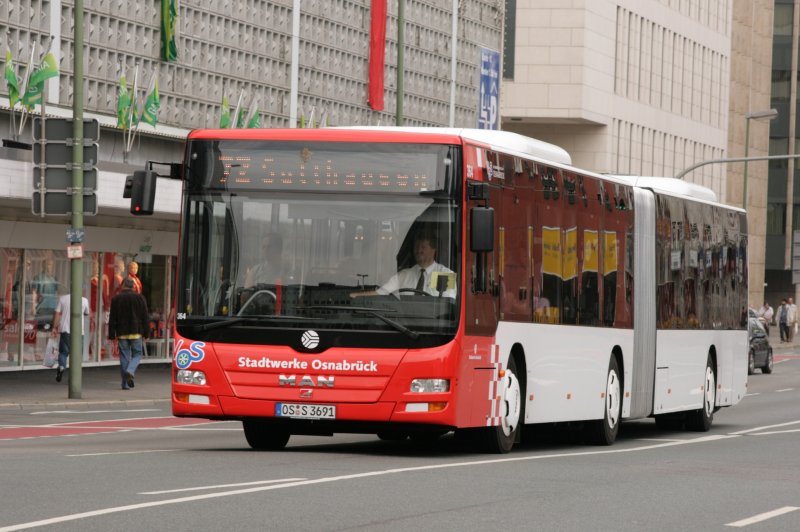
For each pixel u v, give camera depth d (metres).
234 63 57.12
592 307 31.58
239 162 25.80
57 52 48.25
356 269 25.41
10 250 51.66
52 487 19.31
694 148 136.75
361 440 31.97
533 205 28.47
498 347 26.92
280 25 59.47
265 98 58.94
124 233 56.84
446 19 70.38
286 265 25.56
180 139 55.34
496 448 27.72
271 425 27.89
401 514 17.58
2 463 22.70
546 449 30.62
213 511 17.09
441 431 26.02
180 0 53.97
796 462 27.95
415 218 25.44
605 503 19.73
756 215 163.00
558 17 115.25
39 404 40.12
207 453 25.66
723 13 143.25
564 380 30.12
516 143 28.42
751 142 160.88
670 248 36.69
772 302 173.88
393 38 66.62
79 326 42.50
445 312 25.28
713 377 40.22
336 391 25.22
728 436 36.50
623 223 33.56
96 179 42.03
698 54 137.25
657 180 38.34
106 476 20.81
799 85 170.12
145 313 47.84
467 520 17.34
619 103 121.06
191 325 25.70
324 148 25.67
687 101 134.75
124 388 47.44
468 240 25.50
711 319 40.06
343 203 25.53
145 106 51.59
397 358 25.17
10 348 52.00
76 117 41.59
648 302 35.19
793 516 19.09
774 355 103.50
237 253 25.66
